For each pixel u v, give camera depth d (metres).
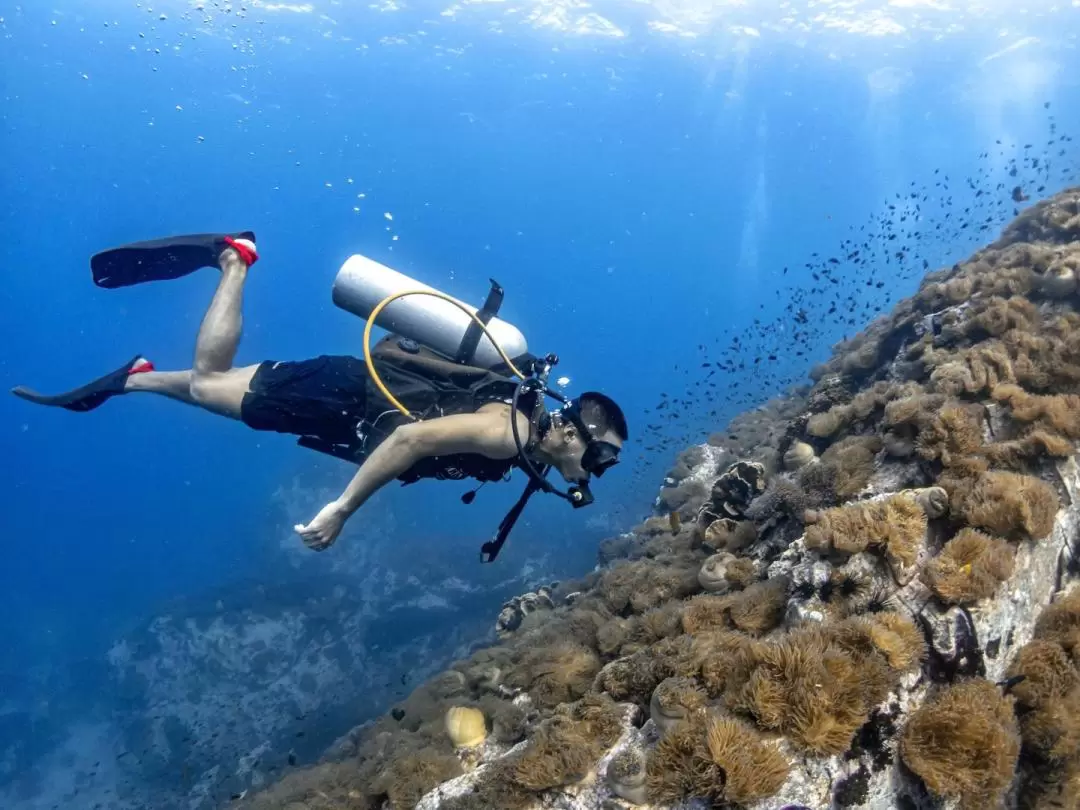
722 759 3.21
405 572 22.59
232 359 4.26
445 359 4.13
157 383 4.45
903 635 3.76
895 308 11.61
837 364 12.38
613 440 3.74
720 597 5.04
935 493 4.71
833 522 4.55
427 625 19.64
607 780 3.70
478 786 4.28
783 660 3.55
